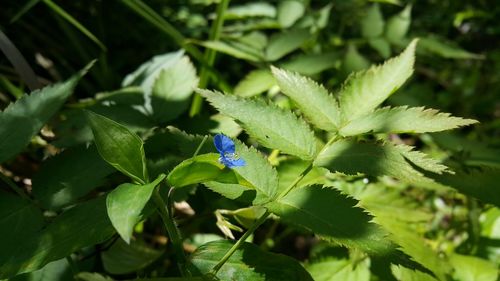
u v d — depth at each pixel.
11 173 0.53
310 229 0.34
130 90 0.52
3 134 0.39
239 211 0.42
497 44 1.38
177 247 0.35
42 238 0.35
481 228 0.54
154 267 0.48
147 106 0.52
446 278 0.47
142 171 0.33
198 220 0.50
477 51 1.38
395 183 0.60
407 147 0.37
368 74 0.42
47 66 0.69
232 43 0.66
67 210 0.35
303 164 0.50
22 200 0.39
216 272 0.35
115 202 0.30
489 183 0.44
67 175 0.40
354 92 0.41
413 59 0.41
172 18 0.88
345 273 0.47
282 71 0.42
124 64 0.79
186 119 0.49
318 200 0.35
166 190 0.41
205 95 0.39
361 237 0.34
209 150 0.39
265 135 0.38
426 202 0.60
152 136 0.45
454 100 0.98
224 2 0.64
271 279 0.35
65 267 0.40
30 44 0.69
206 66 0.64
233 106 0.39
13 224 0.37
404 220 0.48
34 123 0.40
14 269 0.34
